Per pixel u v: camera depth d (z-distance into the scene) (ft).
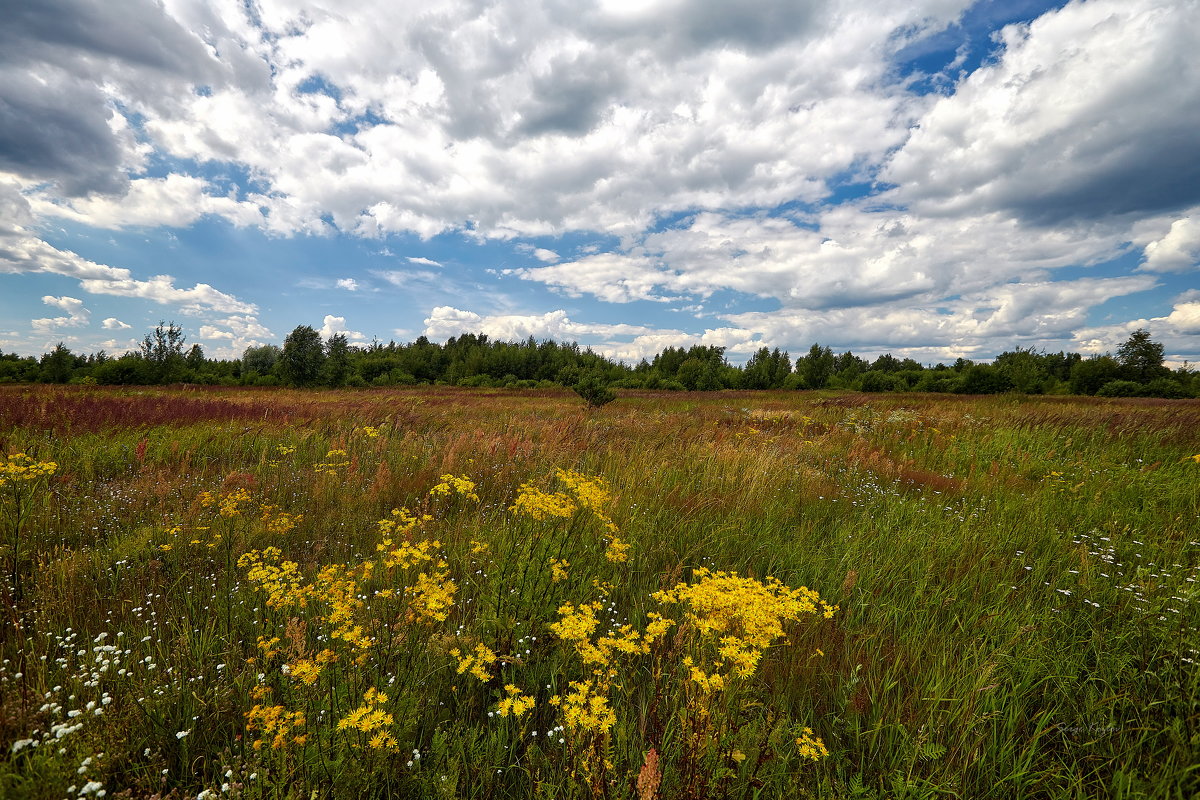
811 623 9.84
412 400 71.82
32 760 5.71
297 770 6.10
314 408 46.73
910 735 7.18
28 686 7.12
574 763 6.16
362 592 10.25
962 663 8.39
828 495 19.63
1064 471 24.13
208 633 9.08
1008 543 14.01
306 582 10.98
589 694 6.85
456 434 32.32
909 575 12.42
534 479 19.31
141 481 19.11
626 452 27.27
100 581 11.21
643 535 14.37
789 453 26.91
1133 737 7.21
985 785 6.73
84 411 34.30
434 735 6.81
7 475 11.20
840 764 6.97
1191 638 8.36
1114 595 10.61
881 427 41.47
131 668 7.95
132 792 6.05
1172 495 18.53
